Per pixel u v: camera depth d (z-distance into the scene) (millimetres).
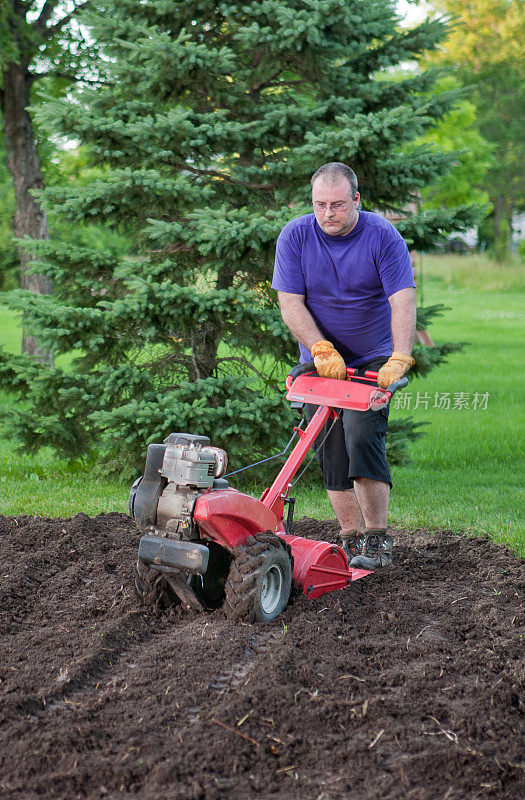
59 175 28094
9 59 19578
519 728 4910
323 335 7820
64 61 21891
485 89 70938
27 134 22500
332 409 7645
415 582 7906
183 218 11852
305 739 4715
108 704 5168
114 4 11844
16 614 6902
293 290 7574
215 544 6629
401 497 12227
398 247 7262
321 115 11797
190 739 4672
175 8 11633
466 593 7598
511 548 9242
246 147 12000
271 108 11977
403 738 4742
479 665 5863
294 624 6441
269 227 10469
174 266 11375
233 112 12156
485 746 4660
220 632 6180
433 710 5074
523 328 37312
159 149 11094
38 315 11508
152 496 6234
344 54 11742
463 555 8922
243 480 12359
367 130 10359
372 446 7605
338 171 6969
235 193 12312
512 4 71875
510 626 6680
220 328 11758
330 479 8195
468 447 16016
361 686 5402
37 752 4555
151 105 11750
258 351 11914
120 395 11914
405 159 11281
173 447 6227
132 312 10891
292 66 11945
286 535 7234
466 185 43625
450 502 11844
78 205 11352
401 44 12258
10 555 8516
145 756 4520
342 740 4723
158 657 5812
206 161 11836
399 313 7246
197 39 12406
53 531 9352
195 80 11477
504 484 13289
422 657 6023
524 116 72000
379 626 6598
